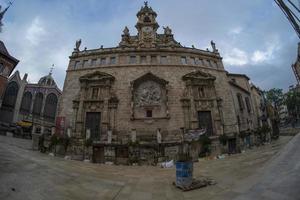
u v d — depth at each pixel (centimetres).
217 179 1108
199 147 2353
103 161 2211
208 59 3581
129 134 2836
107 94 3084
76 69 3384
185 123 2920
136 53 3447
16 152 1738
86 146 2283
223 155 2298
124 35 4109
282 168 1033
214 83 3303
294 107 5600
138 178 1314
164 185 1095
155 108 3006
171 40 4084
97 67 3338
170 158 2233
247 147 2638
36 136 2439
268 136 2970
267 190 745
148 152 2234
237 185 914
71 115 3041
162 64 3334
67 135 2581
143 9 4212
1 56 3438
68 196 813
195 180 1059
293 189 696
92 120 3005
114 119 2925
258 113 4050
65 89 3250
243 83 4025
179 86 3183
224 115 3141
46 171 1194
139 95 3089
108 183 1117
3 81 3441
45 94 4972
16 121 4234
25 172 1068
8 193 720
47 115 4884
